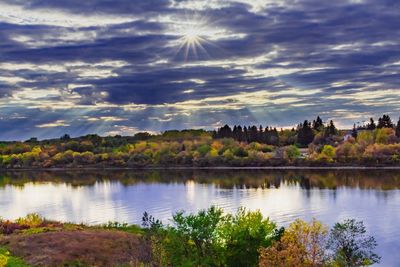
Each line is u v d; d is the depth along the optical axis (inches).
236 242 1972.2
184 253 1989.4
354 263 1987.0
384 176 7096.5
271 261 1594.5
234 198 5196.9
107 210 4662.9
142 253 2170.3
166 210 4569.4
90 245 2493.8
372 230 3444.9
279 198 5093.5
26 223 3361.2
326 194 5305.1
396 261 2677.2
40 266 2214.6
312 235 1737.2
